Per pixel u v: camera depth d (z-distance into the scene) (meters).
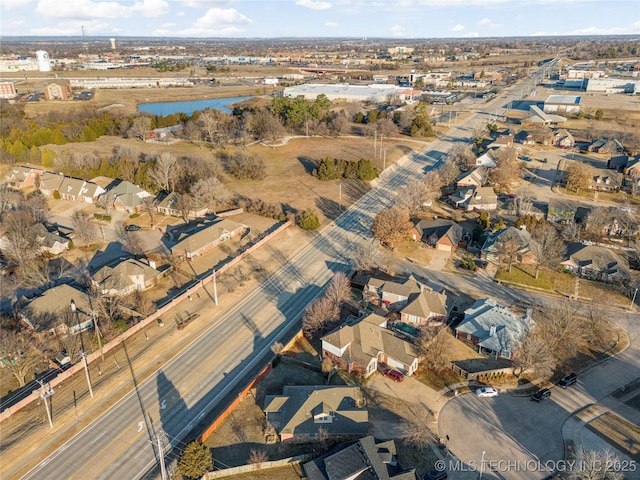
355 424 54.22
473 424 56.56
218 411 58.69
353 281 86.62
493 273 89.81
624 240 100.94
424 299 75.25
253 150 171.62
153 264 88.31
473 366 66.19
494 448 53.31
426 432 53.66
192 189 118.19
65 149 164.50
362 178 140.25
